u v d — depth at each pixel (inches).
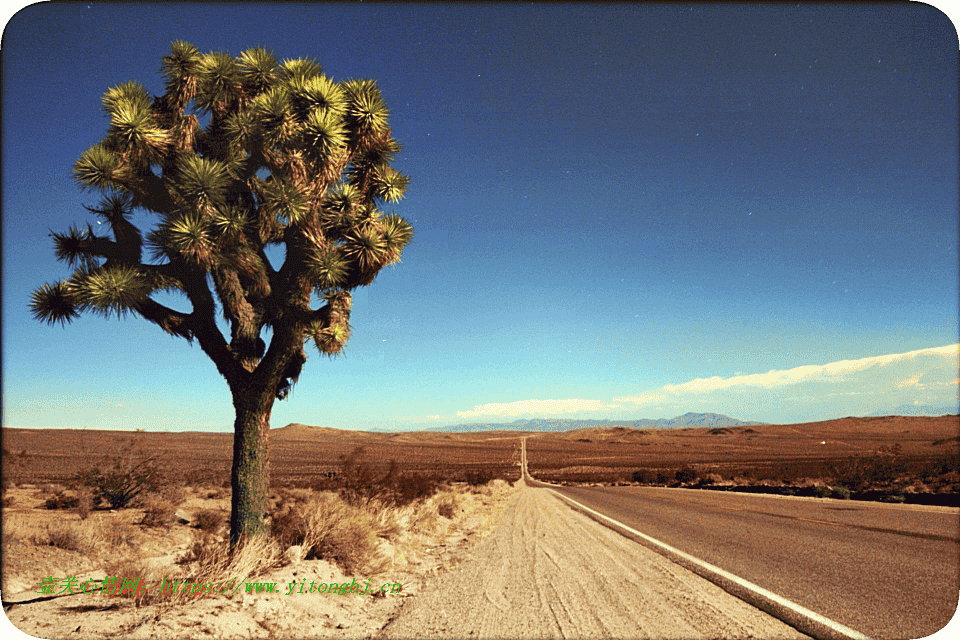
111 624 188.9
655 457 4471.0
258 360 331.3
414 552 379.9
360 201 373.4
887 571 283.3
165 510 493.4
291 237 341.1
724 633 188.1
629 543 401.4
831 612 211.0
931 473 1120.8
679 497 914.7
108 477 577.0
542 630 193.8
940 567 292.5
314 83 330.6
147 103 315.0
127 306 285.1
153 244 304.0
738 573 284.4
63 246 306.3
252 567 251.4
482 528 530.9
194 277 313.3
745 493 998.4
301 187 317.7
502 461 4252.0
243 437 309.4
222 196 303.7
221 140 340.2
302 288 324.5
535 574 294.0
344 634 195.5
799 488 960.3
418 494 844.6
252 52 353.4
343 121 346.6
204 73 327.0
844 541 381.4
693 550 361.1
